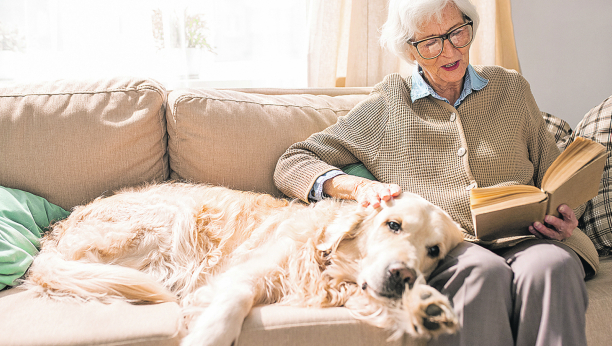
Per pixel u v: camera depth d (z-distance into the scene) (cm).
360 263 121
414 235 114
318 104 188
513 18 281
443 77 150
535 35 284
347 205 137
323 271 124
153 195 146
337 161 160
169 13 223
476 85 151
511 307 104
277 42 245
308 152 158
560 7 280
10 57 210
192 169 164
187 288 131
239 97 175
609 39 284
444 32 143
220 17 237
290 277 122
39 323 98
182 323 104
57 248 132
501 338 98
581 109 295
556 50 286
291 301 117
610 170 165
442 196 141
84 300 112
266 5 240
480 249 113
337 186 142
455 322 89
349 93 212
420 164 146
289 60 249
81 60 218
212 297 112
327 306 116
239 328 99
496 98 151
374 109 161
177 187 153
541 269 102
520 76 156
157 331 96
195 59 233
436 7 139
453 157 145
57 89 160
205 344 92
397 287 104
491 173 142
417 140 148
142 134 159
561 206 117
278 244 131
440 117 153
